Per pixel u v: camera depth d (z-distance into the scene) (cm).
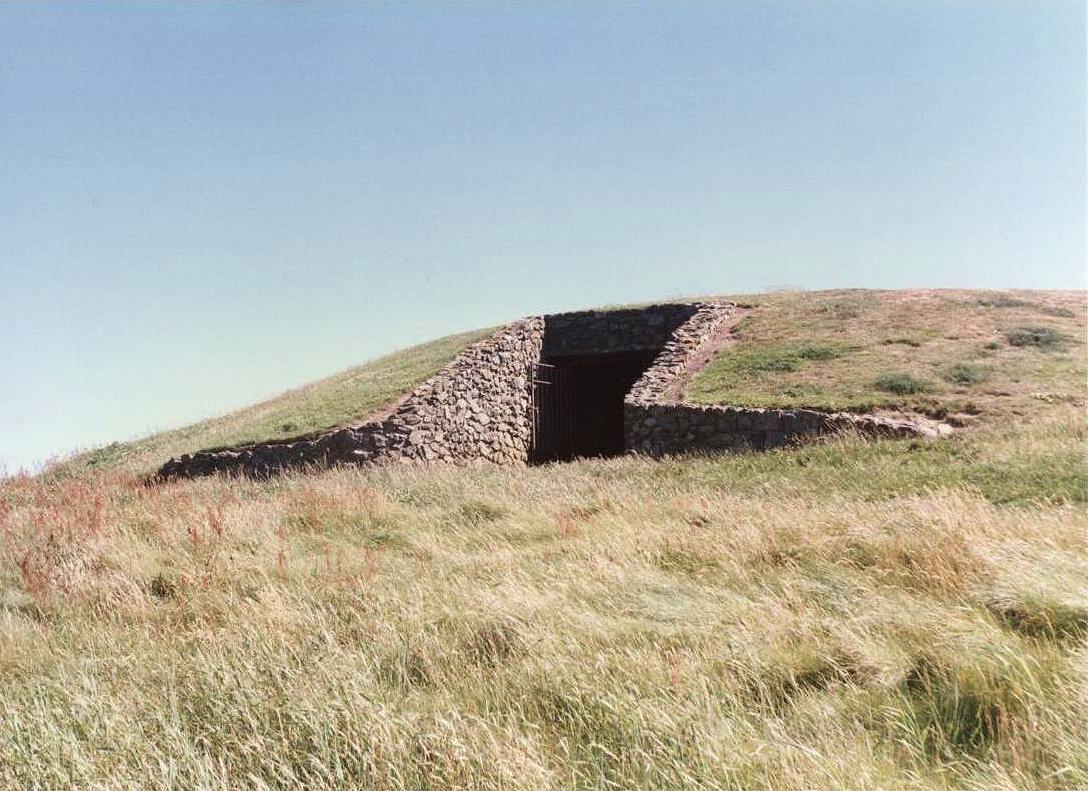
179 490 1594
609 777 354
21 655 599
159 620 673
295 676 466
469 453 2264
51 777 376
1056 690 396
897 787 333
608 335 2770
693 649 495
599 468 1700
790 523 834
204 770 359
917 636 478
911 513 820
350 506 1144
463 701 440
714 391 2091
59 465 2662
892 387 1902
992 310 2522
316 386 3184
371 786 345
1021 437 1312
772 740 370
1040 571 552
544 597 612
